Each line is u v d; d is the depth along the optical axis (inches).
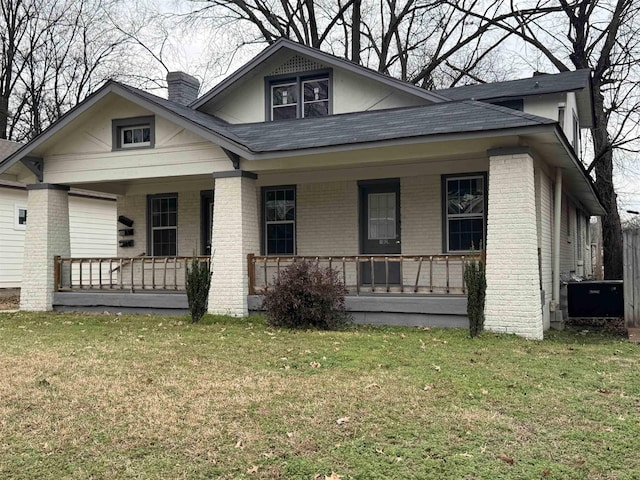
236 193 456.1
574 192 633.6
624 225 1210.0
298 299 399.5
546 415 209.6
